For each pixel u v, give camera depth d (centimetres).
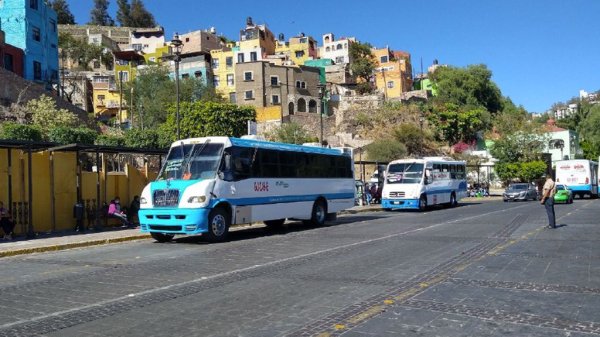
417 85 10600
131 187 2341
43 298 787
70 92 6994
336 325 596
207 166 1598
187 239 1686
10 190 1845
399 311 655
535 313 633
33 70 5069
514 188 4184
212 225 1543
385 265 1020
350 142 6375
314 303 711
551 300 700
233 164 1644
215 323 619
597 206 3064
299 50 10044
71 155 2102
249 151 1733
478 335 548
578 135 8331
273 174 1841
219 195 1567
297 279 892
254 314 658
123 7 12756
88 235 1808
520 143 5900
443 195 3212
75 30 10706
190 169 1606
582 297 716
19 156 1895
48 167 2011
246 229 2047
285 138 5803
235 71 7469
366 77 9731
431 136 6881
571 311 639
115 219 2205
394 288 796
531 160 5866
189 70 7800
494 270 941
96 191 2186
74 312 689
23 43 4994
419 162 3019
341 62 9994
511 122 7750
